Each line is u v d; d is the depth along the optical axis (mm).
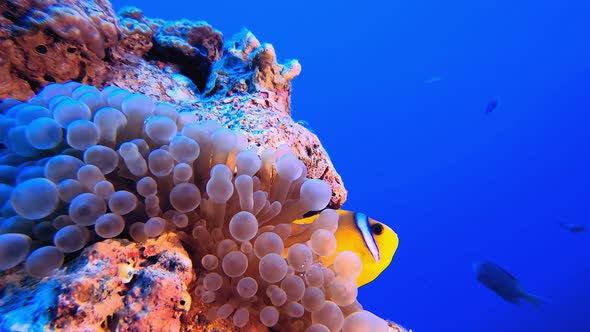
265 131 2094
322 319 1055
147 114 1260
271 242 1037
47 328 886
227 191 1061
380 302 24094
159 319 1002
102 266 1024
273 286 1082
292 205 1324
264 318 1056
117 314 984
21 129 1185
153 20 3680
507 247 26016
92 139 1075
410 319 23250
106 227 997
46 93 1486
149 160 1064
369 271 1960
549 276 22641
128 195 1031
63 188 1013
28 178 1085
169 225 1165
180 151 1075
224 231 1211
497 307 21922
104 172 1095
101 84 2518
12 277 1009
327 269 1155
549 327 19500
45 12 2088
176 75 3166
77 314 917
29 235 1059
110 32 2447
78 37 2219
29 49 2102
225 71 2941
